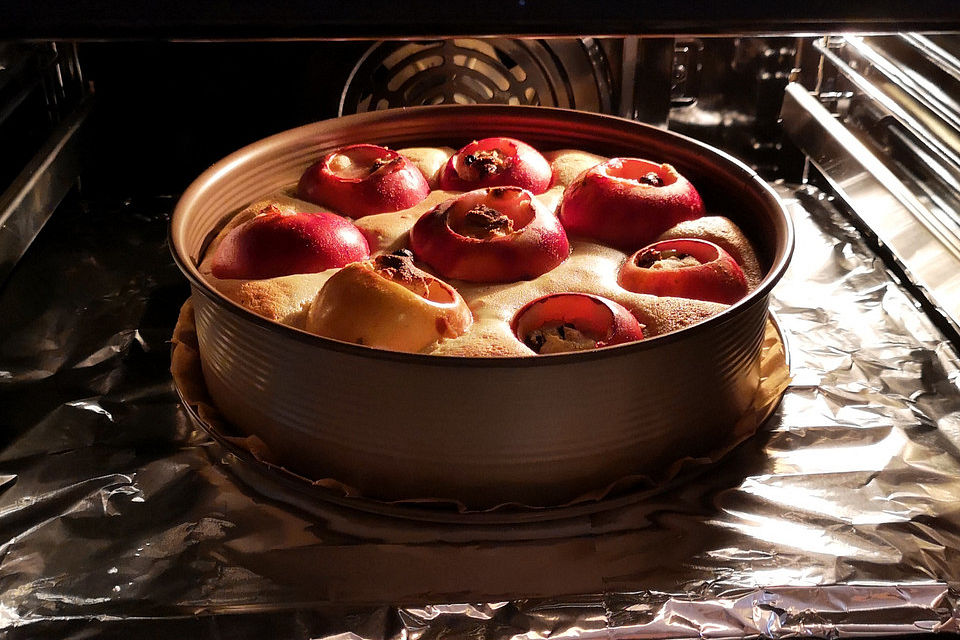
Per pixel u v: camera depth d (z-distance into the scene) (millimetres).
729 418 929
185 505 903
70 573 830
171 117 1410
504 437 802
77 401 1039
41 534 870
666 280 908
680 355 811
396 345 827
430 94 1401
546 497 852
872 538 867
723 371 871
